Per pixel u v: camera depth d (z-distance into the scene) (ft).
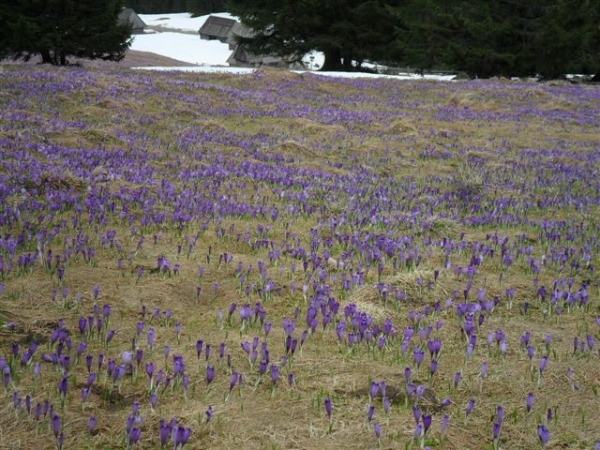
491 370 20.04
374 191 47.16
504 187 52.70
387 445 15.56
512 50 190.90
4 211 32.71
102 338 20.79
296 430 16.11
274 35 234.38
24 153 47.03
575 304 26.35
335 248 32.83
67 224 33.09
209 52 405.59
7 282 24.86
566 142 81.20
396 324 23.50
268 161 57.98
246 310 21.40
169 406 16.98
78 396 17.10
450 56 192.95
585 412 17.69
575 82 195.62
